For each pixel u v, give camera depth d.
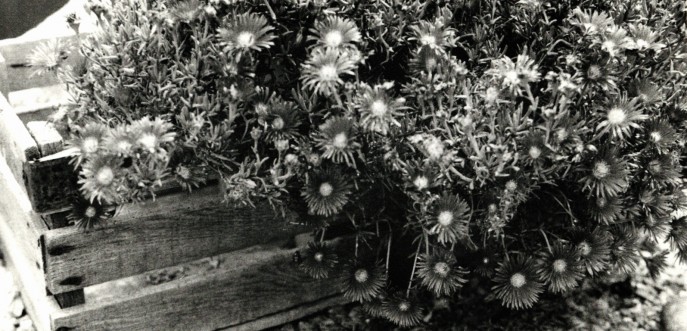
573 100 1.89
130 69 1.79
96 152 1.68
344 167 1.90
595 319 2.39
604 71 1.83
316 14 1.81
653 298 2.49
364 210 2.02
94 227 1.95
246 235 2.14
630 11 2.03
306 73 1.76
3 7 3.01
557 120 1.75
